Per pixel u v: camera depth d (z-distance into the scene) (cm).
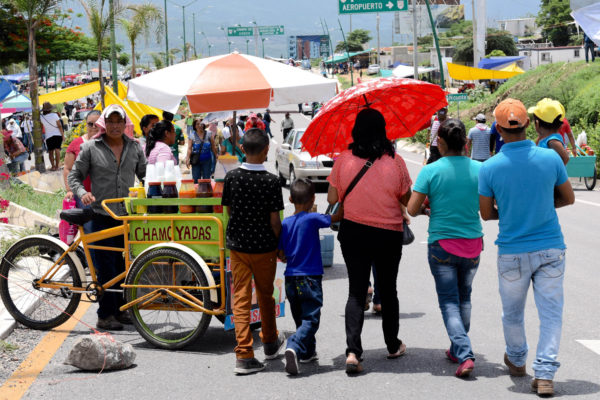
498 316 743
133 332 729
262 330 627
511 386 537
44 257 755
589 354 610
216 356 641
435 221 569
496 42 8919
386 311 601
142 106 2317
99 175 742
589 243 1170
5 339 699
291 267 594
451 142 567
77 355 598
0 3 2675
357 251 574
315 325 588
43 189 1800
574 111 2602
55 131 2334
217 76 789
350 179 574
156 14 3528
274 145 4091
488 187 530
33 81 2386
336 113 647
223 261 651
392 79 608
